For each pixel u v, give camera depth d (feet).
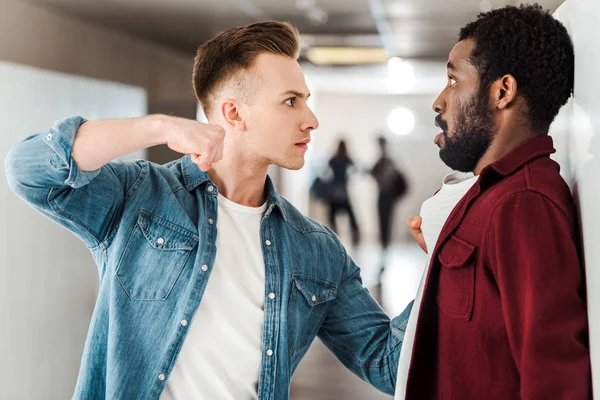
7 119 11.96
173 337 4.96
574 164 4.08
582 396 3.61
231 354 5.09
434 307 4.24
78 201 4.85
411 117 49.75
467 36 4.31
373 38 26.14
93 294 14.12
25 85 12.37
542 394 3.57
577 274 3.74
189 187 5.36
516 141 4.15
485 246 3.92
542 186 3.85
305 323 5.48
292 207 5.80
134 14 21.11
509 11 4.20
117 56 23.97
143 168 5.32
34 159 4.50
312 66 36.14
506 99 4.10
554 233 3.75
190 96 31.07
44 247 12.79
